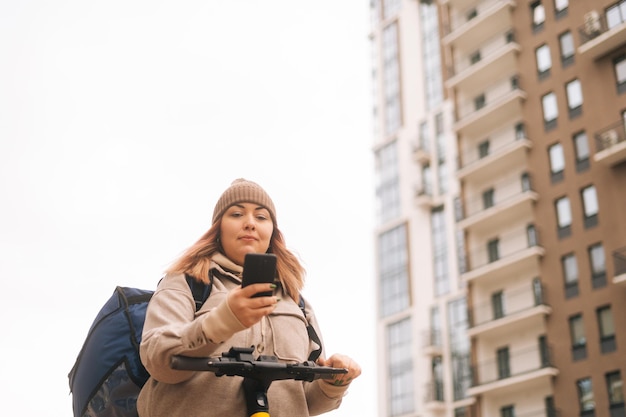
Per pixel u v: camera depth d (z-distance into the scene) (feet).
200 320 7.57
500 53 144.97
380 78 198.18
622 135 124.57
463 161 149.48
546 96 137.80
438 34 186.70
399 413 159.12
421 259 168.35
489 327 130.82
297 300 9.89
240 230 9.46
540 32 142.20
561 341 121.49
